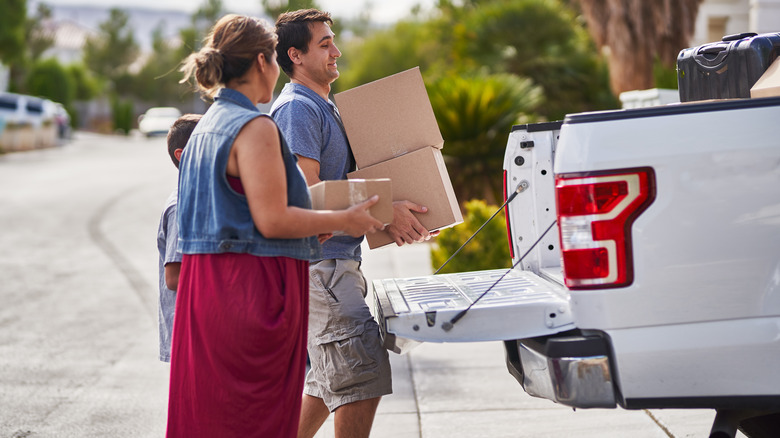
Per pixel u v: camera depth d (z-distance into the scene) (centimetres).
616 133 268
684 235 266
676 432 425
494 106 1284
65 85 4538
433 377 549
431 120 344
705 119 268
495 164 1266
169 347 336
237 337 266
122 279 942
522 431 441
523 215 383
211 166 269
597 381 269
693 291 266
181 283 279
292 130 335
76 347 654
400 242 343
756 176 266
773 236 266
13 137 3028
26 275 964
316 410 362
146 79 6538
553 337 282
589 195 268
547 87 1755
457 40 1855
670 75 1065
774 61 362
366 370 337
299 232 271
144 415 491
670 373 267
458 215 359
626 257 267
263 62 286
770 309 266
